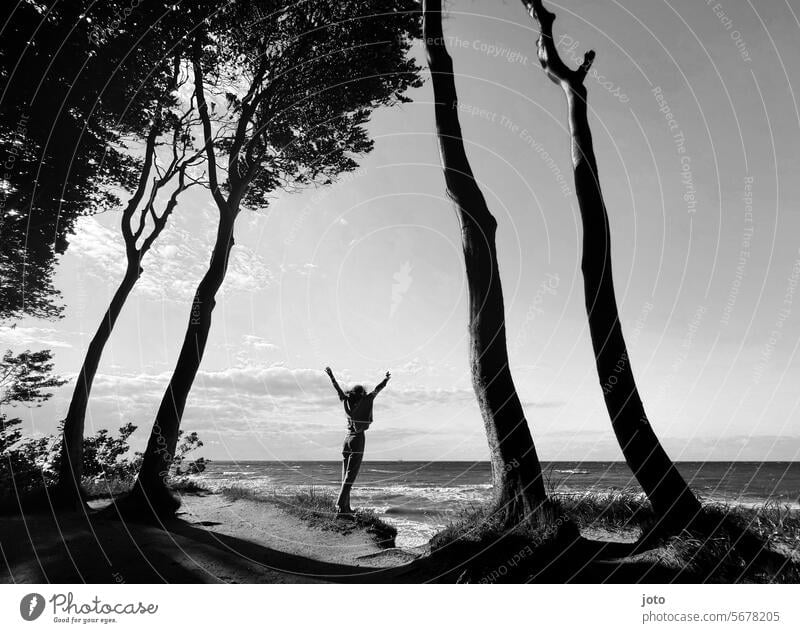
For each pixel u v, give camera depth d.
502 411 4.98
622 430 4.51
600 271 4.89
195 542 4.96
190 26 8.72
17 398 12.06
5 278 11.58
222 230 8.28
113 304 9.00
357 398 7.02
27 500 7.30
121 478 10.78
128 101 9.59
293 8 8.94
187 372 7.34
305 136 10.90
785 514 4.27
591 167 5.20
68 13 8.11
